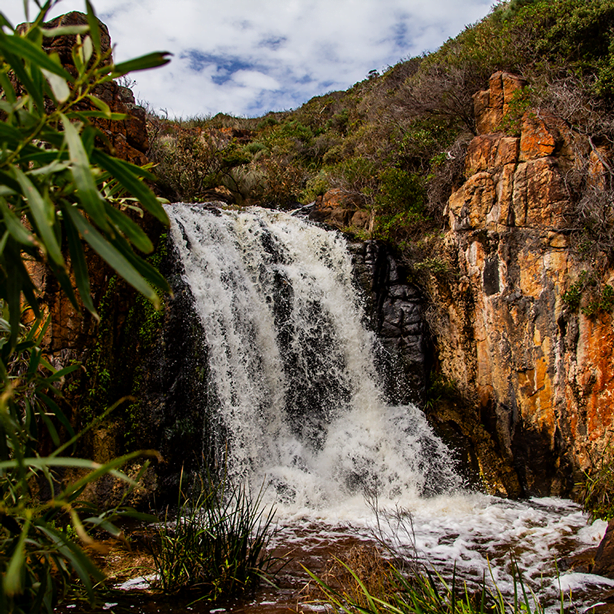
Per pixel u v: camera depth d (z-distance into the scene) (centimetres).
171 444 664
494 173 891
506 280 853
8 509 150
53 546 187
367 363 943
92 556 477
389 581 397
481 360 895
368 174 1363
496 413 861
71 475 598
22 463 146
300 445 828
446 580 472
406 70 1991
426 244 1005
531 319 822
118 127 749
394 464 824
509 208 860
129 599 403
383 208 1154
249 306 866
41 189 151
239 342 816
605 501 653
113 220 159
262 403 824
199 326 743
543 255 818
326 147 2077
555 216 813
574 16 956
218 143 1842
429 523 661
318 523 646
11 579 118
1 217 158
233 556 438
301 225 1069
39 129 149
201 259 816
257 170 1681
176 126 2045
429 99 1289
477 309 903
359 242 1023
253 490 720
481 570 505
